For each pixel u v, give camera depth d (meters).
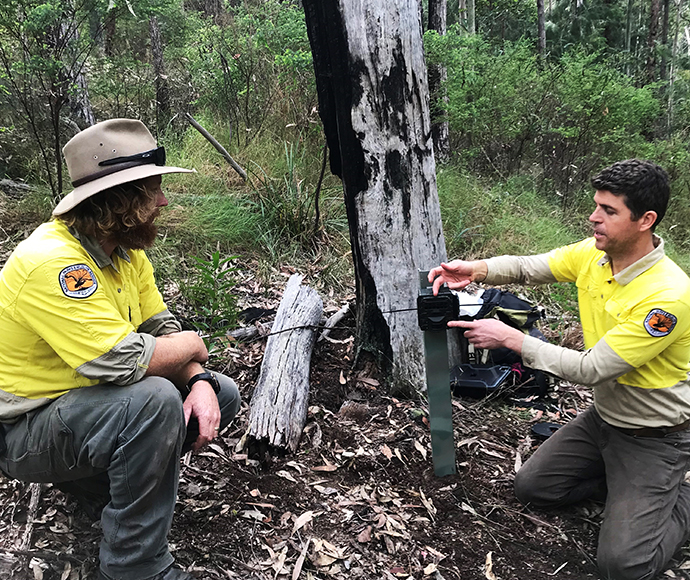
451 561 2.04
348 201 2.88
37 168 4.78
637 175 1.88
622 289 2.04
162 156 1.75
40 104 4.77
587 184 6.64
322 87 2.77
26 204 4.31
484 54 6.56
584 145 6.57
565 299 3.92
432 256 2.92
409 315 2.92
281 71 6.00
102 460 1.61
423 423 2.77
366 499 2.30
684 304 1.89
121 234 1.72
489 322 2.12
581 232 5.98
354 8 2.59
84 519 2.03
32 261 1.58
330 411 2.84
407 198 2.82
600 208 1.98
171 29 8.97
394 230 2.84
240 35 6.50
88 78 5.79
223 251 4.41
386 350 2.98
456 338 3.17
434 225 2.91
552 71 6.61
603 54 10.19
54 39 4.12
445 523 2.22
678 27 13.63
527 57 6.79
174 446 1.65
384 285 2.90
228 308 3.31
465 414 2.92
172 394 1.62
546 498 2.29
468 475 2.48
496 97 6.30
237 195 4.94
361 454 2.54
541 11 11.31
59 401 1.64
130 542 1.65
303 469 2.43
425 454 2.58
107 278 1.77
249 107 6.14
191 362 1.88
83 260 1.64
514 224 5.29
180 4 9.26
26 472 1.74
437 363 2.31
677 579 2.02
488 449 2.67
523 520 2.28
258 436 2.42
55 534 1.96
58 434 1.62
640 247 2.00
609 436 2.16
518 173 6.66
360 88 2.67
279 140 5.73
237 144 5.73
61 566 1.84
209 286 3.43
